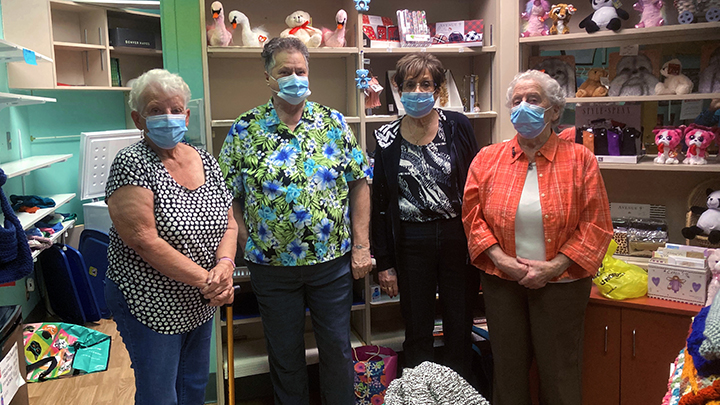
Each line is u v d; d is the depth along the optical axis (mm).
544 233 1977
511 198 2012
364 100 2629
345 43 2713
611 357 2312
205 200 1682
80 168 3502
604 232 1975
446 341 2326
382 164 2291
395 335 2826
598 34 2525
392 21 2852
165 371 1662
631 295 2260
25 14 3711
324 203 2041
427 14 2959
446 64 2996
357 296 2814
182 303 1661
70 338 3291
